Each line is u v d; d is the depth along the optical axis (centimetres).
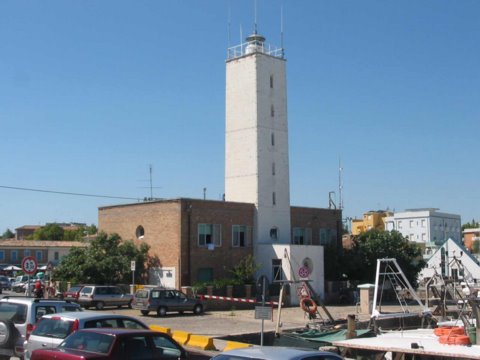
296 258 5081
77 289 4216
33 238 13350
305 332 3169
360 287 4503
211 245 4972
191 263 4825
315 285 5191
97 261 4866
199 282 4741
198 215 4925
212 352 2292
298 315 4075
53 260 9838
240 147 5509
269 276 5159
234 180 5525
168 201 4916
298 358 1024
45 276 6200
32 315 1841
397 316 3459
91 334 1316
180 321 3625
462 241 13625
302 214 5853
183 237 4809
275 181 5506
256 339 3086
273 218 5441
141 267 4975
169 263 4850
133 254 4966
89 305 4134
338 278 5775
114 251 4956
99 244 4991
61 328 1555
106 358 1245
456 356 2023
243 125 5503
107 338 1289
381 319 3466
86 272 4816
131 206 5241
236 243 5184
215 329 3247
